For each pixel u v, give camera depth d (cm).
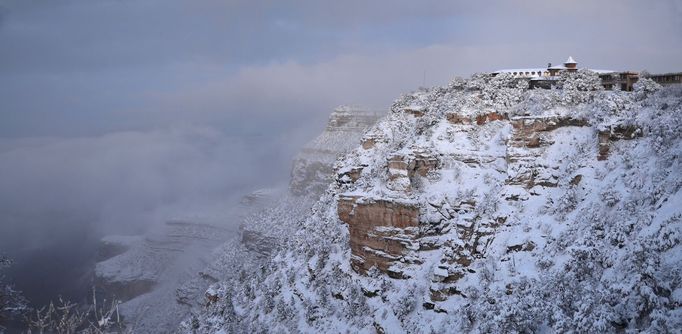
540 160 8719
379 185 9369
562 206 7906
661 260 5741
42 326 8431
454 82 12306
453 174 9325
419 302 8100
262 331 9925
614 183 7688
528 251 7681
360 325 8512
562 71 11688
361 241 9188
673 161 7162
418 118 11781
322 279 10081
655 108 8200
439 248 8569
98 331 8881
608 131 8219
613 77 10625
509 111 10019
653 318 5166
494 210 8475
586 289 6088
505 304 6538
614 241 6662
